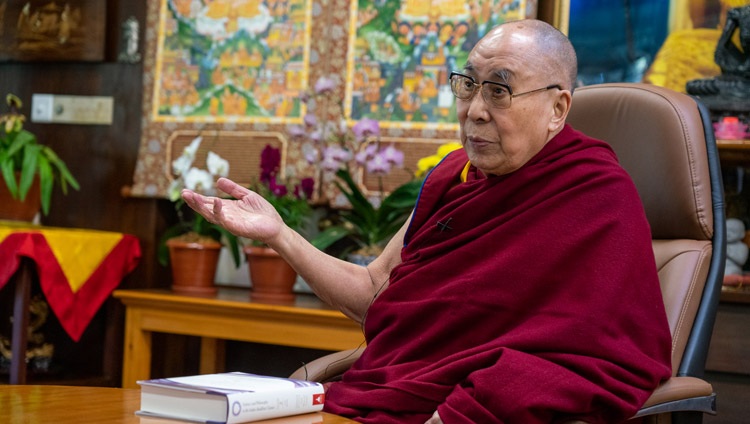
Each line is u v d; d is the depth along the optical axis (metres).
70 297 3.01
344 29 3.18
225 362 3.39
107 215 3.43
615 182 1.68
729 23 2.75
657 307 1.61
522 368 1.48
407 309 1.74
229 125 3.30
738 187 2.82
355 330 2.64
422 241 1.83
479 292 1.66
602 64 2.97
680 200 1.80
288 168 3.21
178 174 3.32
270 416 1.30
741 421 2.40
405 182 3.07
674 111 1.83
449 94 3.06
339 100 3.17
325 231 2.96
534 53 1.67
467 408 1.47
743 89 2.72
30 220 3.24
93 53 3.40
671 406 1.57
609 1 2.96
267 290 2.98
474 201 1.76
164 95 3.37
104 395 1.48
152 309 2.90
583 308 1.56
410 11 3.11
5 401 1.39
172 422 1.25
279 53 3.25
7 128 3.16
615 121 1.91
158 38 3.37
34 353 3.27
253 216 1.81
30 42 3.47
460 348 1.67
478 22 3.04
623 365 1.53
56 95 3.50
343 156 2.84
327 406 1.67
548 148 1.74
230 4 3.31
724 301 2.44
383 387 1.63
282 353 3.34
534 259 1.64
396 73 3.12
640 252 1.62
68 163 3.48
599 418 1.49
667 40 2.89
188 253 3.05
